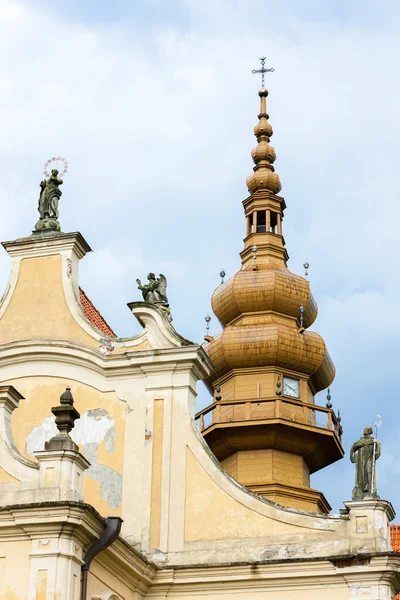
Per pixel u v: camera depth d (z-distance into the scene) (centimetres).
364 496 3722
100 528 3309
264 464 6378
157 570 3731
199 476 3872
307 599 3631
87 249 4238
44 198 4288
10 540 3247
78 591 3228
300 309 7006
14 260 4206
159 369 3984
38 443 3947
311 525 3738
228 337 6812
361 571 3591
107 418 3966
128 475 3888
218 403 6562
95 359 4012
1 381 4059
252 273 7088
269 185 7350
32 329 4091
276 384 6731
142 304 4041
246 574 3691
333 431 6425
